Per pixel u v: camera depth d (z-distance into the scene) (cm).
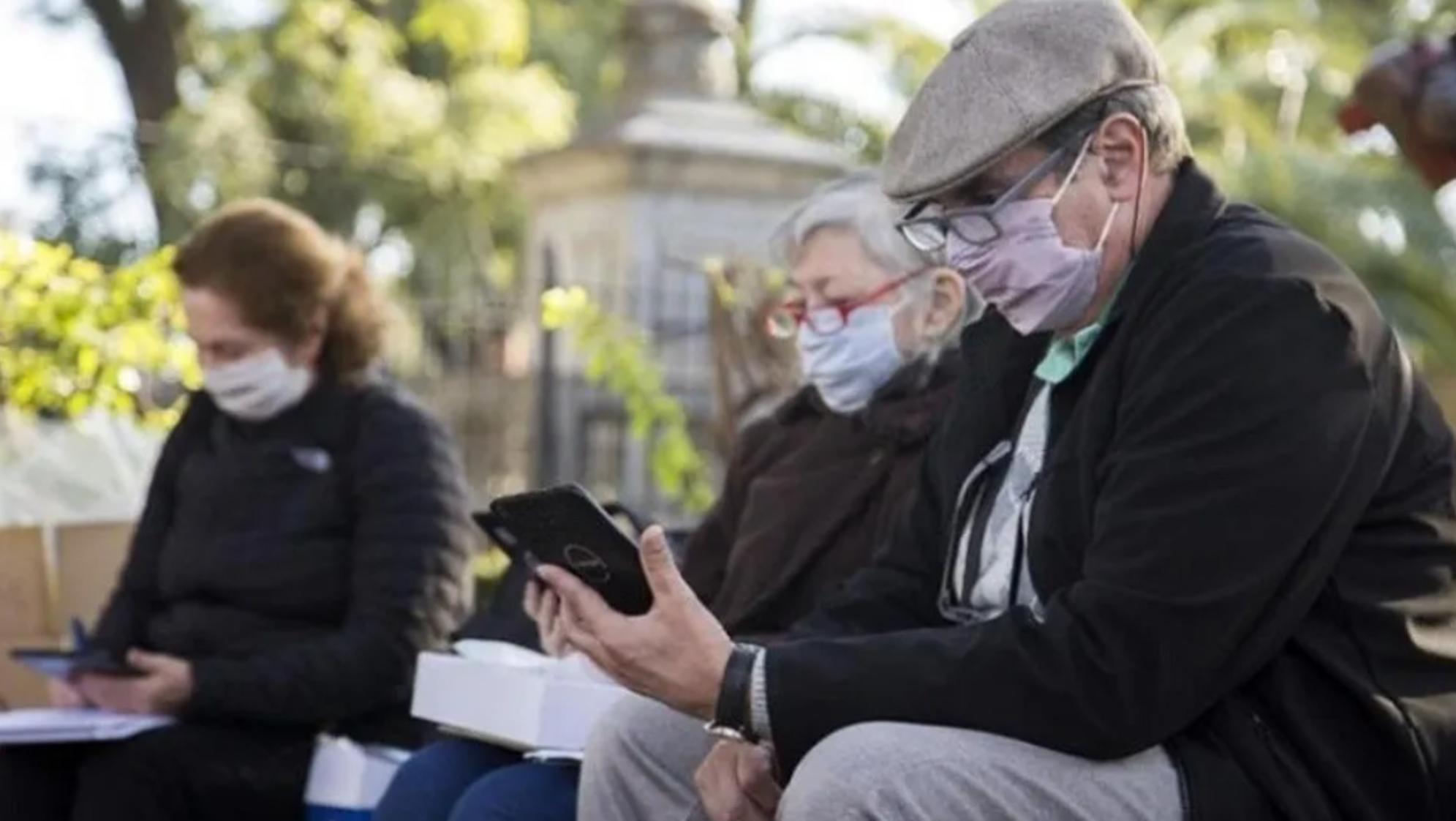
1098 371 701
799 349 942
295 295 1050
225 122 3941
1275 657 664
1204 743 665
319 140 4125
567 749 833
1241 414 658
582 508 695
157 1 4219
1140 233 704
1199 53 3553
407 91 4084
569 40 4731
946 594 762
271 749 1006
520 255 4272
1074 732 654
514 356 2458
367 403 1061
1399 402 682
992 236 702
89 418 1517
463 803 844
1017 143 694
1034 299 706
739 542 934
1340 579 670
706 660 683
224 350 1049
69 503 1459
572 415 2212
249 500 1049
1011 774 651
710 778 729
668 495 2023
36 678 1203
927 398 900
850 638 686
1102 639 653
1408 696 665
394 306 1437
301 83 4109
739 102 2498
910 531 802
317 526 1043
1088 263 700
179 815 991
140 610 1086
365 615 1016
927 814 645
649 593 705
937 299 922
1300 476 653
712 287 1412
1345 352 666
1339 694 664
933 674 665
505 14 4034
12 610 1212
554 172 2389
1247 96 3628
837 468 916
